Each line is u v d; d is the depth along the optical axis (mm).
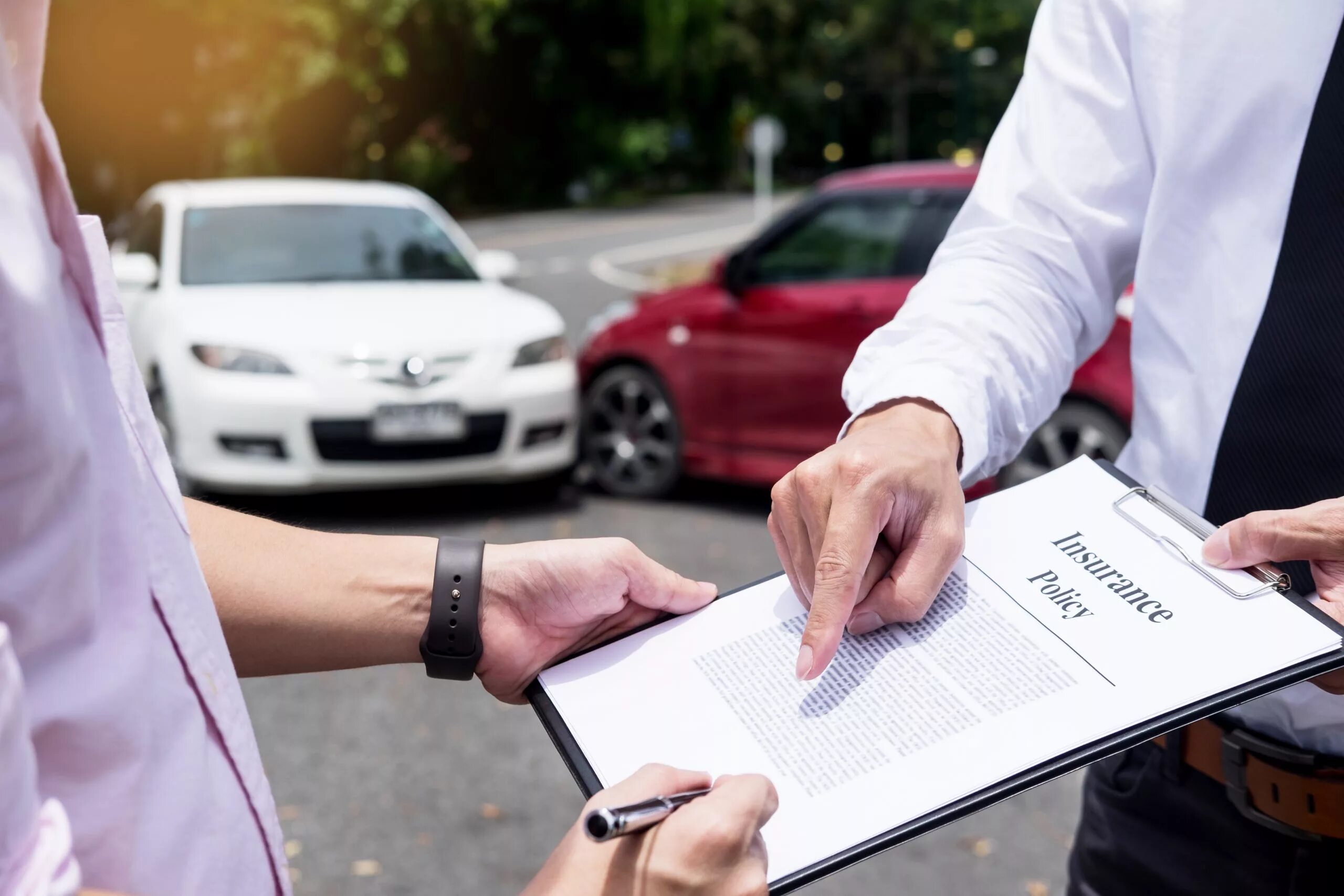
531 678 1045
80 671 564
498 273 5648
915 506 940
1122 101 1117
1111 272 1183
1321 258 990
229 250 5254
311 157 26875
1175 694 806
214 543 979
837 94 61844
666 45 31688
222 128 24422
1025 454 4520
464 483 5422
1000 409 1110
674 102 34938
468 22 27109
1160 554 933
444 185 30125
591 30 30656
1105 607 898
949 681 864
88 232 712
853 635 942
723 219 29250
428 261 5508
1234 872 1109
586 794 851
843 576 883
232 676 711
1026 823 2656
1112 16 1116
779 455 4938
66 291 632
